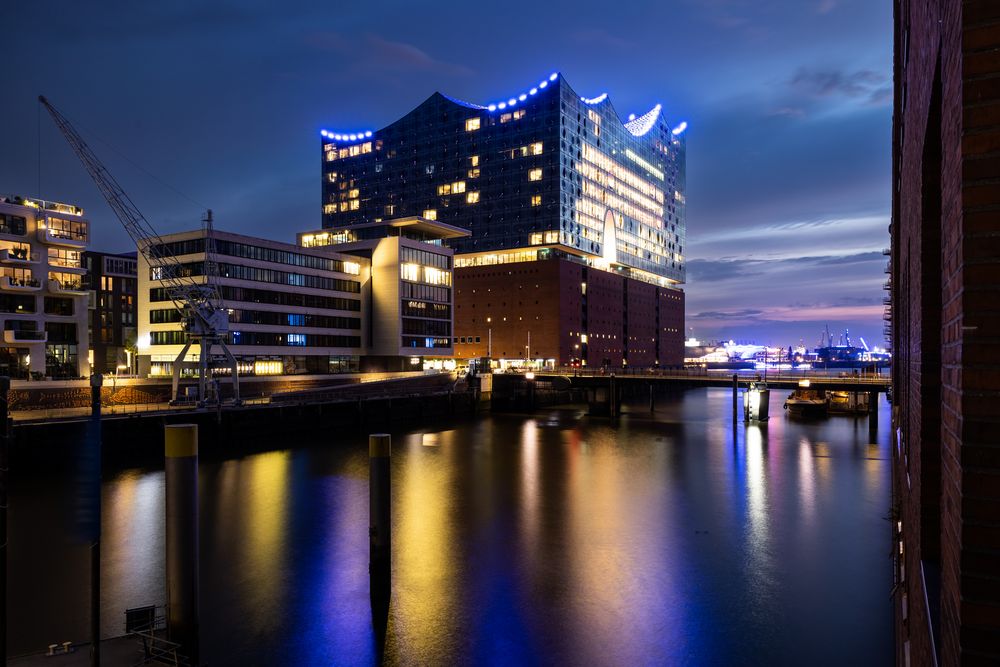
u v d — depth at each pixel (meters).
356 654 22.20
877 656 21.95
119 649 17.69
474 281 150.62
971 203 3.39
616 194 170.38
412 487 48.16
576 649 22.59
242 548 33.03
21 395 63.72
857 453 64.06
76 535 34.78
